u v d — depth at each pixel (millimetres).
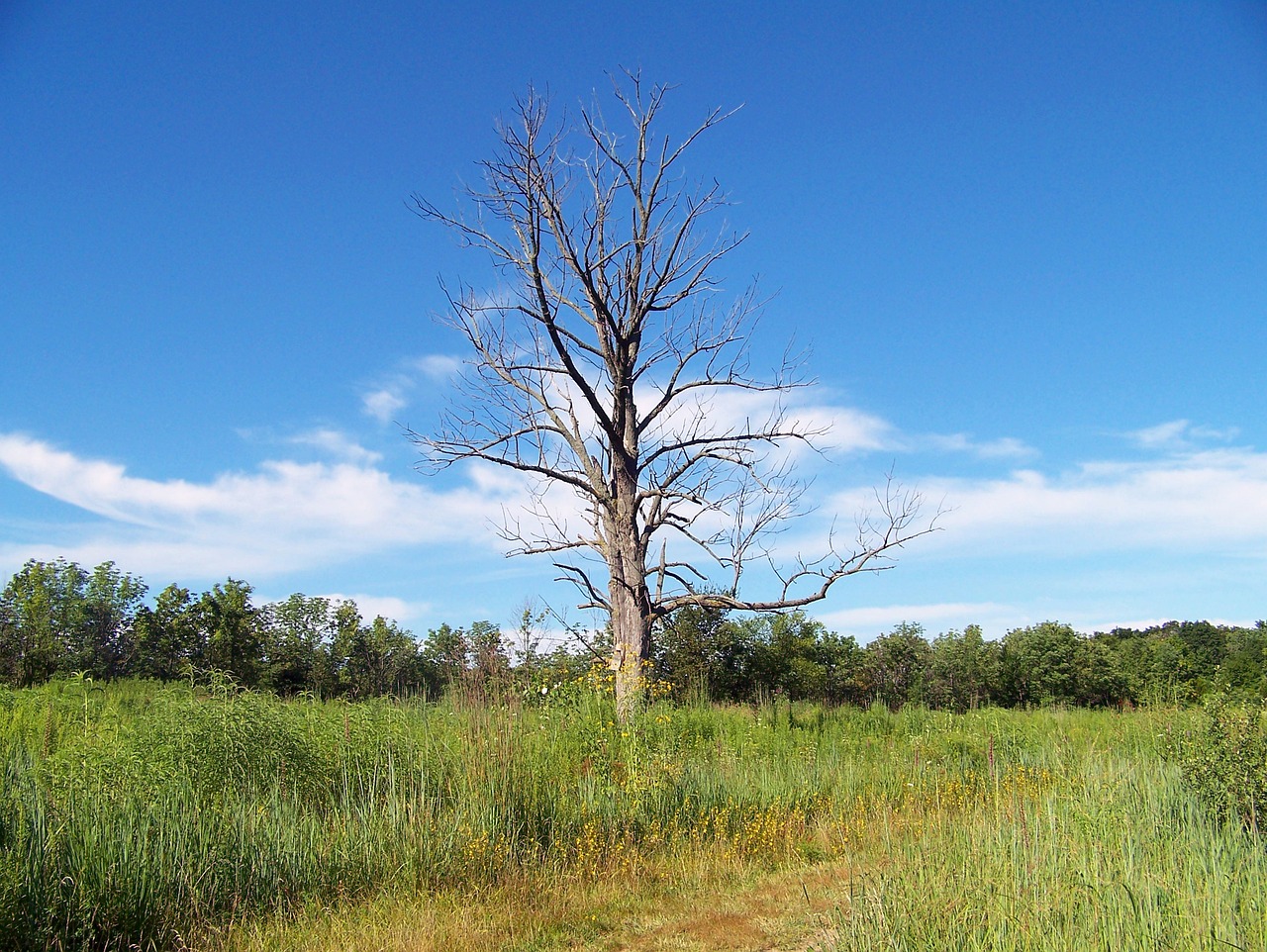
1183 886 6289
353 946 6781
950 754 16078
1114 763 12195
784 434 18641
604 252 18969
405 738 10391
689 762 12062
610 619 18281
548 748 10969
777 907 8086
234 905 7238
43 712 12641
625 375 18984
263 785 9094
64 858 6715
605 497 18594
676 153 19078
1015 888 6062
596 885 8688
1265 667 16594
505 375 19344
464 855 8617
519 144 17281
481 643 11727
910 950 5625
